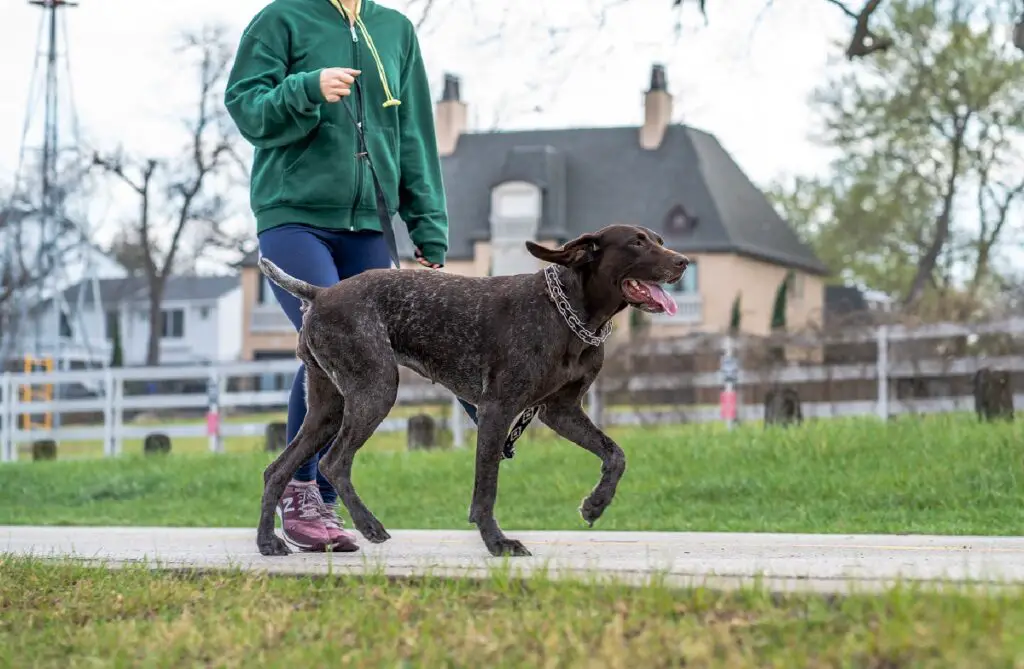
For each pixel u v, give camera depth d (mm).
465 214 62812
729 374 20359
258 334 66312
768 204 66750
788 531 10461
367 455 17891
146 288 83000
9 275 55688
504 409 6848
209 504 15594
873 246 59875
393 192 8047
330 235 7898
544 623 5082
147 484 17125
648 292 6766
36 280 53438
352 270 8094
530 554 6914
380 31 8109
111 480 17438
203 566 6898
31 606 6273
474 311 6934
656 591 5395
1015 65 48594
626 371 21938
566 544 7961
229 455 19156
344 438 7090
